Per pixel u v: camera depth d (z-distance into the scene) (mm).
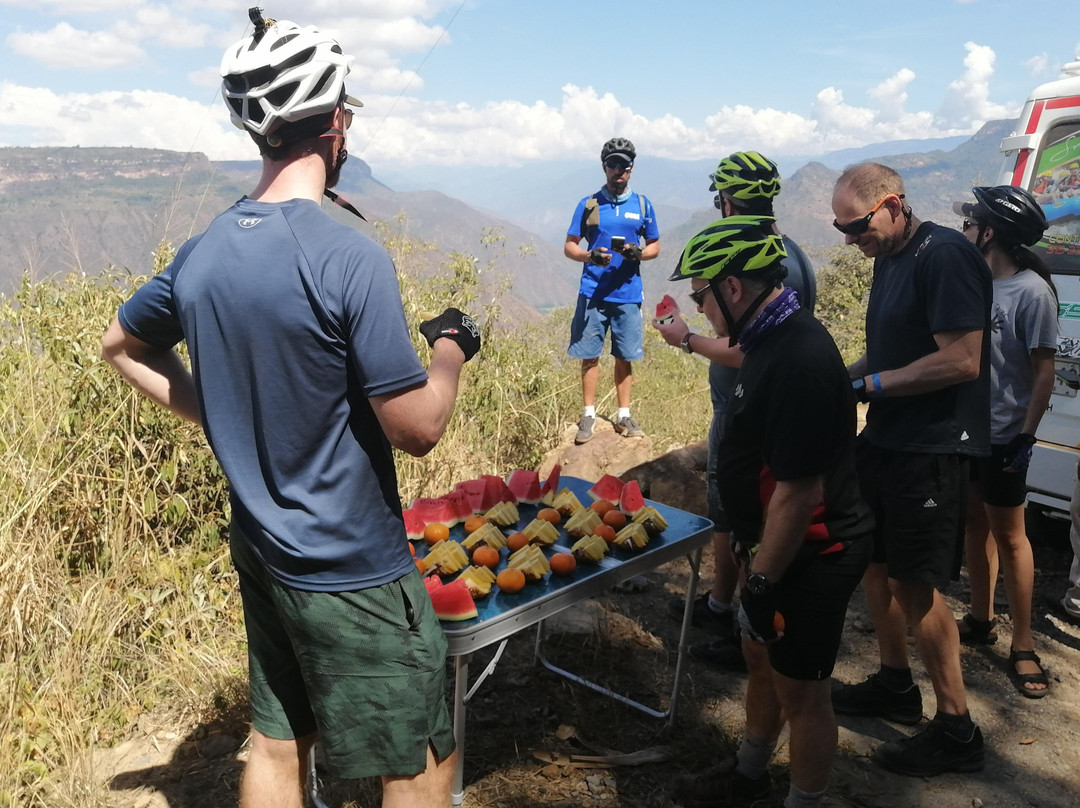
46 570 3598
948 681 3059
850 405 2297
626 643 3885
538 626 3592
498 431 5770
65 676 3170
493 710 3350
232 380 1758
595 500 3410
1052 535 5387
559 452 5988
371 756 1862
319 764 2947
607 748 3150
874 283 3213
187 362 4258
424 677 1864
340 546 1759
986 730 3398
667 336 3365
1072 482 4770
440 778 1944
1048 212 4949
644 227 5902
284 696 2004
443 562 2650
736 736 3248
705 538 3102
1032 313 3623
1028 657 3756
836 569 2355
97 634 3398
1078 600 4281
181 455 4012
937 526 2938
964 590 4656
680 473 5547
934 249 2916
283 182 1812
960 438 2906
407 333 1740
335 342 1699
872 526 2439
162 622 3584
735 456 2439
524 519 3223
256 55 1722
